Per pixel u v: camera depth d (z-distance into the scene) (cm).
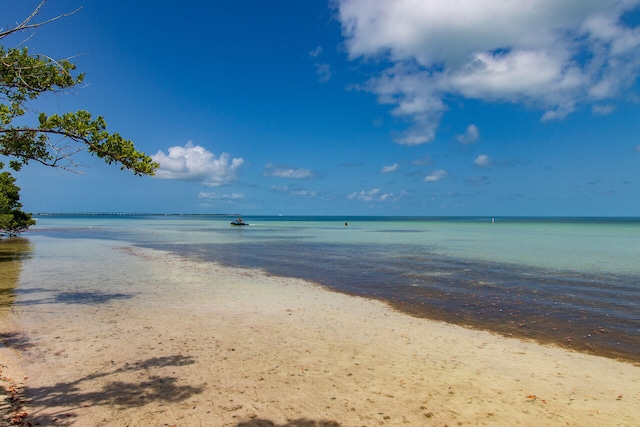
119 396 699
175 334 1073
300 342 1021
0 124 721
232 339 1036
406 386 762
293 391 732
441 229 8556
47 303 1410
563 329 1168
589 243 4362
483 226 10556
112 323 1170
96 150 776
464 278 2044
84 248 3628
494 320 1264
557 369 861
